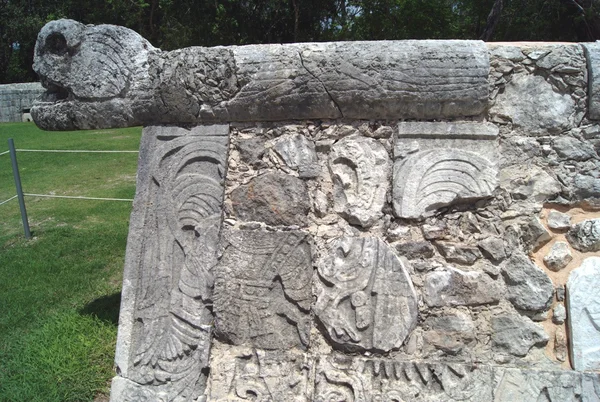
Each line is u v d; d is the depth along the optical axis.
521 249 1.85
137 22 10.91
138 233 2.05
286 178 1.96
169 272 2.01
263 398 1.83
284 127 1.99
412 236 1.88
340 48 1.86
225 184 2.01
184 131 2.05
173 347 1.96
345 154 1.93
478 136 1.88
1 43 16.75
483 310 1.83
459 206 1.89
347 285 1.87
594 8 8.75
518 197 1.87
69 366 2.30
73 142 8.02
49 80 2.16
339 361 1.84
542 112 1.87
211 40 10.18
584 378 1.74
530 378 1.76
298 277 1.90
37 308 2.89
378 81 1.84
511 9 10.10
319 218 1.94
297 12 10.14
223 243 1.97
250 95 1.93
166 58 2.00
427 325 1.83
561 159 1.87
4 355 2.43
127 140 8.09
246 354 1.90
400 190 1.88
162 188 2.05
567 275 1.83
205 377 1.92
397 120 1.92
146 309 2.01
